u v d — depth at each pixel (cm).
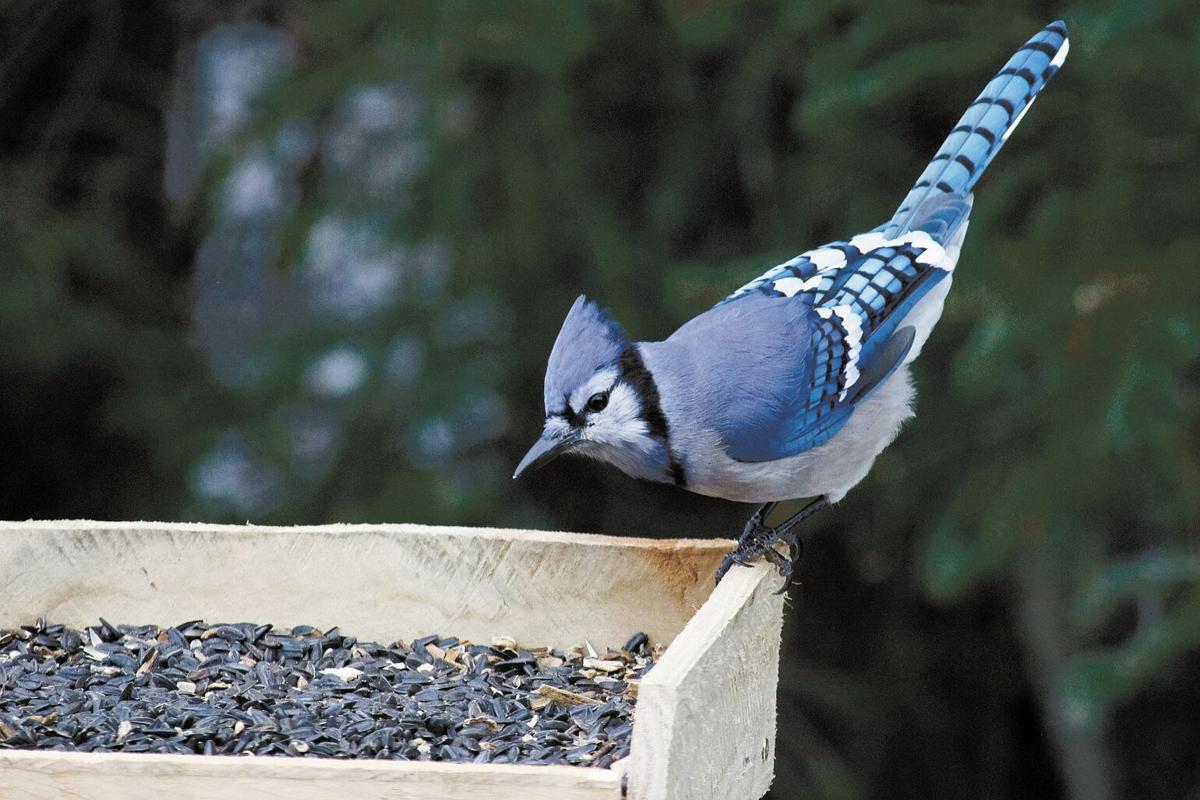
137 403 1184
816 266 802
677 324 1101
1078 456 834
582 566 692
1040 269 864
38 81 1343
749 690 608
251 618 700
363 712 618
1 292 1155
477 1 982
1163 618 959
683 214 1146
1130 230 898
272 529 701
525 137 1108
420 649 689
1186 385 912
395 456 1117
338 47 1072
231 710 618
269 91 1082
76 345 1176
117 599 699
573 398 710
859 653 1294
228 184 1136
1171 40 898
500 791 496
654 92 1170
